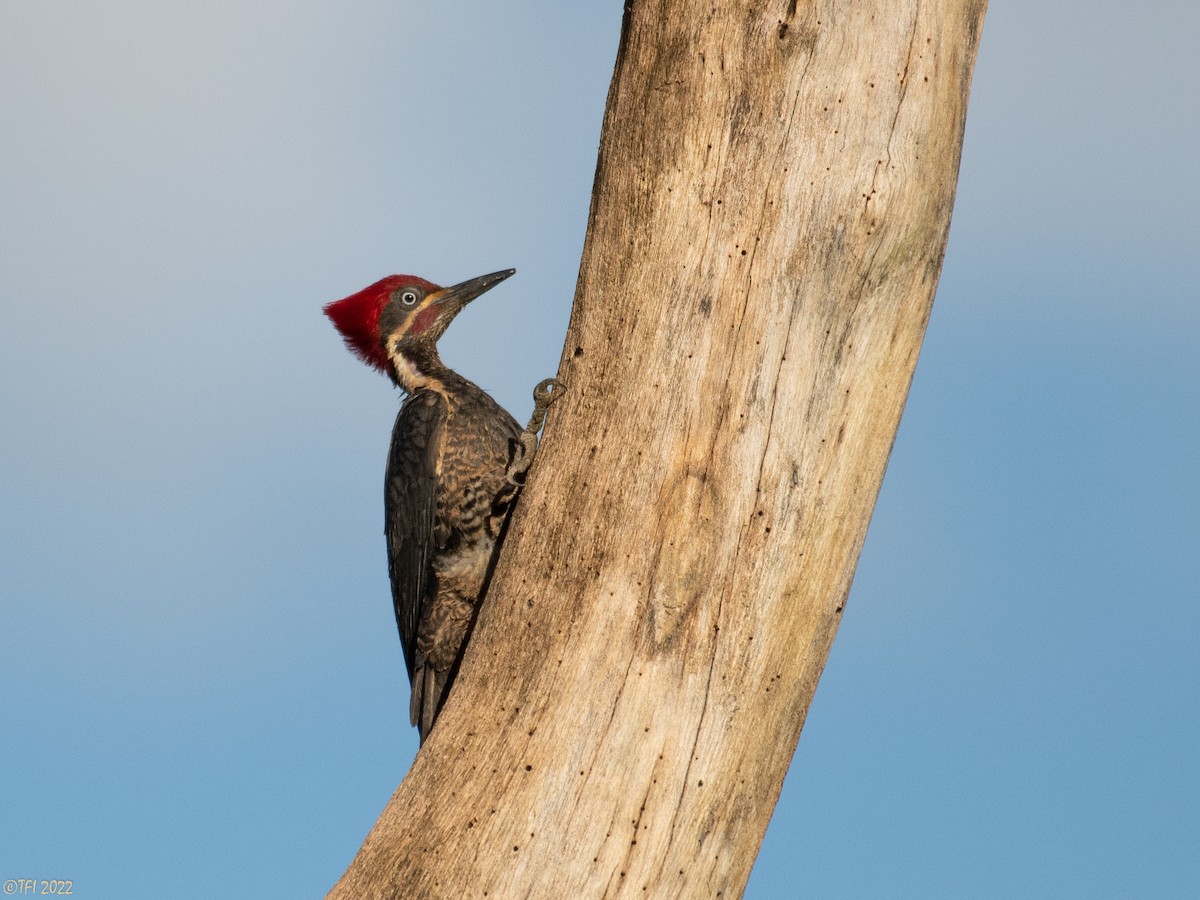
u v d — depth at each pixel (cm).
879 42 917
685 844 889
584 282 975
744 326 913
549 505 948
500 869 882
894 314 934
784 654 913
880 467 947
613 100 970
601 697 898
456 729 934
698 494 908
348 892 909
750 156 920
